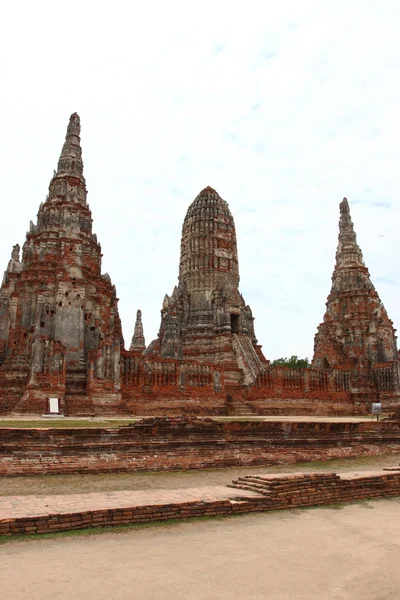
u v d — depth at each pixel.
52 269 48.84
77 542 11.63
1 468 19.72
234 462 24.98
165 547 11.46
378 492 18.98
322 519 14.84
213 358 67.25
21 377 44.75
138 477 20.98
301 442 28.00
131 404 43.69
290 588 9.25
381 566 10.66
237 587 9.20
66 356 43.91
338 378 61.06
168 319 69.00
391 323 75.81
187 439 24.89
